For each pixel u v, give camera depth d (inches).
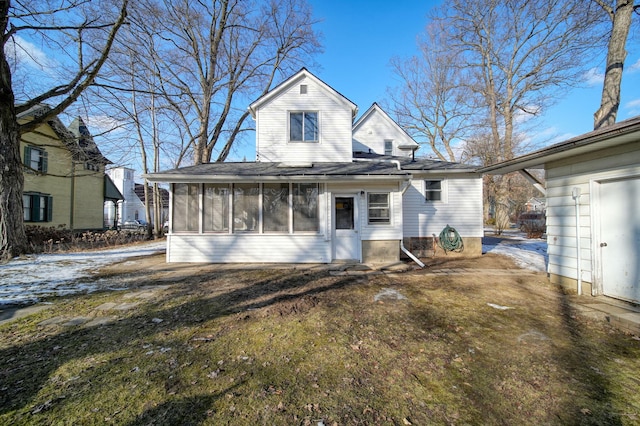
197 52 629.6
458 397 96.1
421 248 421.4
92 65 407.2
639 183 178.9
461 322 161.6
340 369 113.1
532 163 246.2
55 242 495.5
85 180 768.3
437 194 430.0
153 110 678.5
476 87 829.2
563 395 97.7
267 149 434.6
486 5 748.6
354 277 272.8
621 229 189.5
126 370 110.8
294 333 146.3
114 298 202.1
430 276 277.9
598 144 180.5
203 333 145.6
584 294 210.2
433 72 987.3
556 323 160.2
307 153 438.0
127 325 155.2
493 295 213.8
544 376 109.0
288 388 100.2
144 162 717.9
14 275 267.1
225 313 174.2
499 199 810.8
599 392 99.6
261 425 82.3
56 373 108.3
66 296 205.9
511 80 788.6
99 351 125.8
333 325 156.9
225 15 620.7
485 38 799.1
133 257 382.9
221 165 398.9
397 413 88.0
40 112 581.6
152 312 175.2
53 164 662.5
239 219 346.3
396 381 105.0
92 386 100.3
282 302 195.8
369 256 351.9
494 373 110.7
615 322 158.2
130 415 86.0
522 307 187.0
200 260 342.0
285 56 738.2
